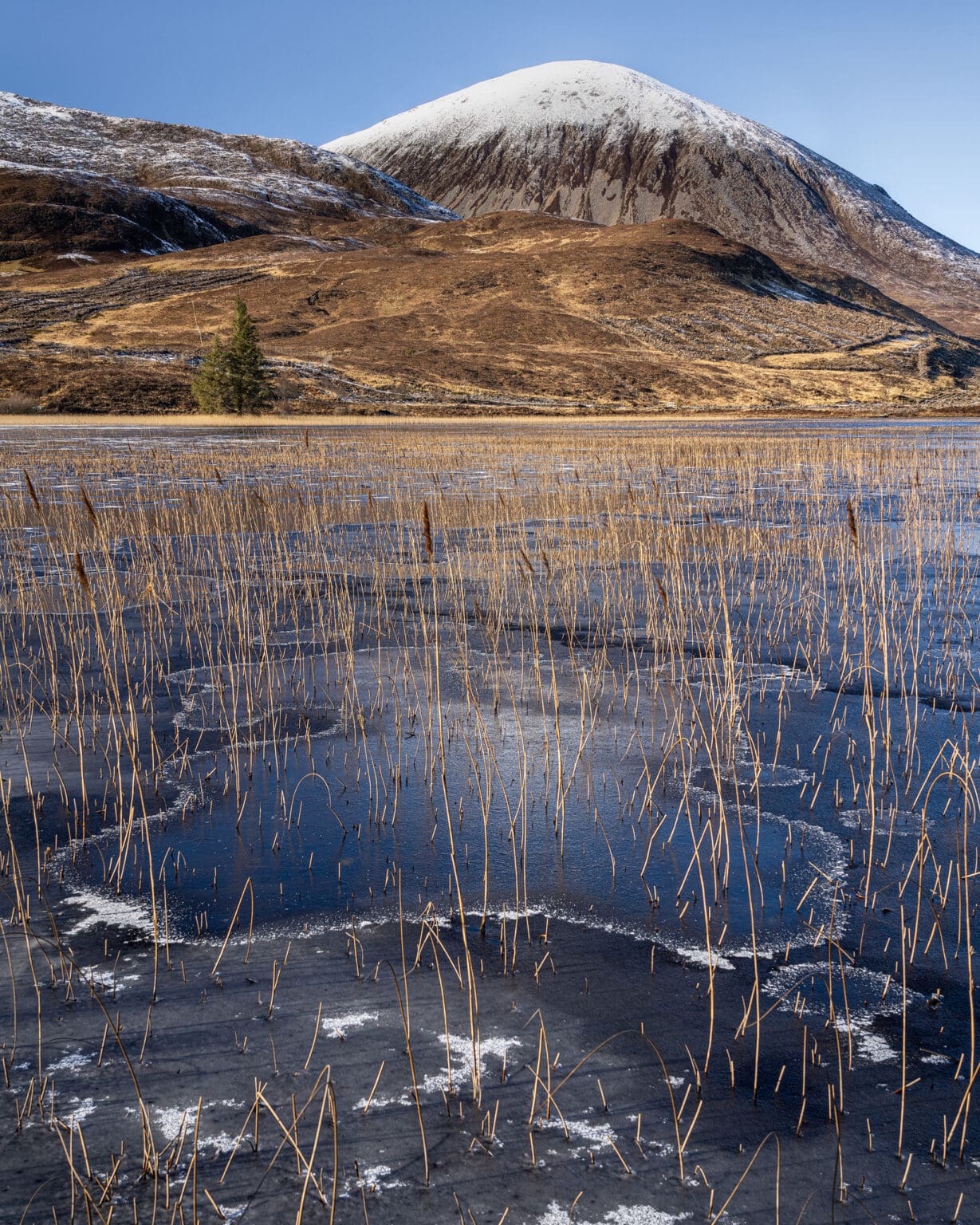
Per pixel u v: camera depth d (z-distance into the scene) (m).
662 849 4.16
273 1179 2.34
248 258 119.94
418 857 4.08
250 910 3.62
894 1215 2.24
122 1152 2.43
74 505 14.99
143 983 3.17
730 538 12.00
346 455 24.80
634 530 12.53
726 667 5.76
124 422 47.16
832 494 16.36
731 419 54.34
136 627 8.09
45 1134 2.50
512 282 97.38
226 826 4.40
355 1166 2.38
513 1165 2.38
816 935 3.48
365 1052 2.81
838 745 5.41
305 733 5.61
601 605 8.84
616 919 3.59
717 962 3.30
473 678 6.71
